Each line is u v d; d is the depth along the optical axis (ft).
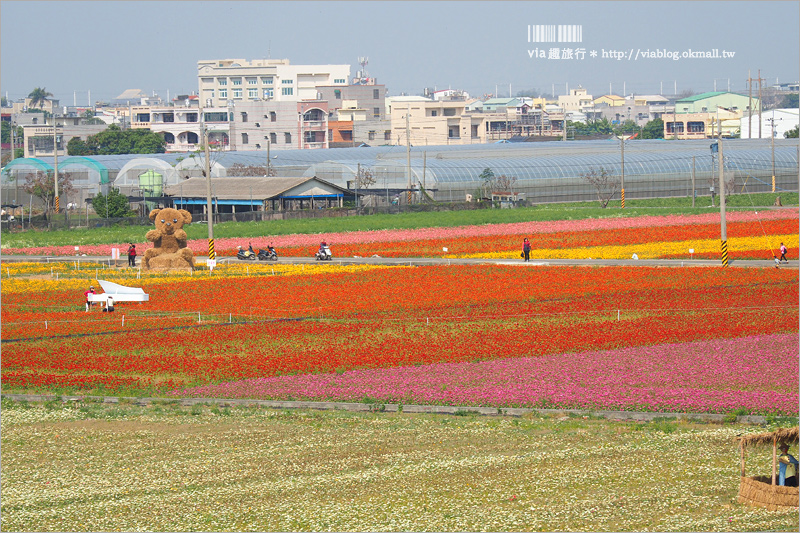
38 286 281.33
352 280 280.51
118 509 107.86
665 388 150.51
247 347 192.44
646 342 186.29
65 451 128.98
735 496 108.06
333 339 197.77
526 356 177.99
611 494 108.99
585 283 264.11
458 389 152.15
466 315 221.66
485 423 138.51
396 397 149.38
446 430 135.33
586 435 131.23
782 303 226.17
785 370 159.22
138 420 143.84
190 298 253.24
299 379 162.81
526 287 258.98
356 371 167.53
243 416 144.56
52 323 219.41
